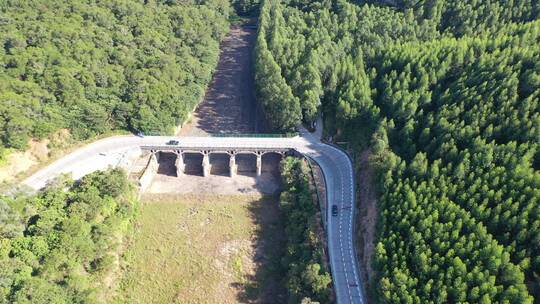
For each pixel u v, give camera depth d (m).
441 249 80.56
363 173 116.38
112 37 148.88
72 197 103.69
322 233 105.56
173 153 141.00
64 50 133.00
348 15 166.50
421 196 90.31
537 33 120.69
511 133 94.25
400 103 114.31
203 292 102.12
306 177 121.00
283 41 155.00
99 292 95.88
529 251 76.12
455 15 152.12
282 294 101.81
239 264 108.88
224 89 172.25
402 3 171.25
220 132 148.75
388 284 81.00
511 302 71.00
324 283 90.31
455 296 74.75
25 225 94.25
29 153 116.81
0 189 98.94
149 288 102.31
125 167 124.81
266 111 145.88
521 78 102.31
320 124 141.88
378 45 145.88
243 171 138.12
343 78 136.62
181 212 122.44
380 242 88.31
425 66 121.62
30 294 79.69
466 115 101.44
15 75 120.88
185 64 154.00
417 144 106.56
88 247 95.00
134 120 132.88
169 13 171.88
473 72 112.50
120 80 136.00
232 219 121.19
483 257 76.69
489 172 88.31
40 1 150.88
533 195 80.44
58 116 121.31
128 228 114.38
